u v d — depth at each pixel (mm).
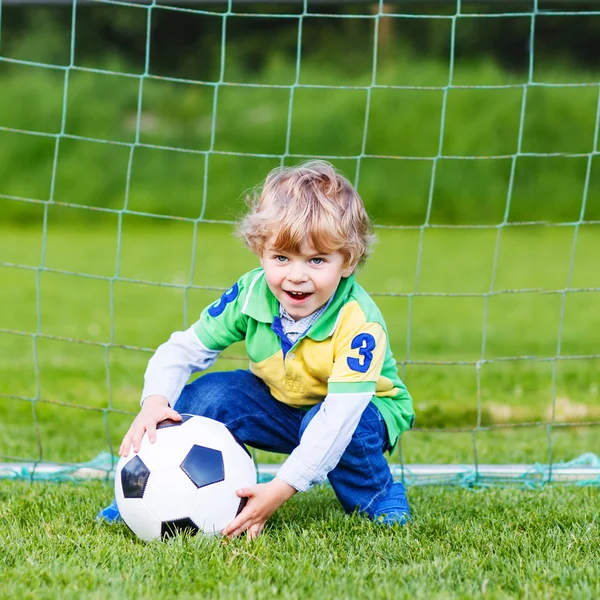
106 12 23531
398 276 12828
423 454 5316
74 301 11102
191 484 3414
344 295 3637
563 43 23047
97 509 4047
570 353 8469
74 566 3203
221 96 20094
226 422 3924
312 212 3398
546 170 18406
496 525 3816
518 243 15930
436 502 4285
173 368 3787
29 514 3939
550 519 3895
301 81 20672
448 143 18609
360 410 3553
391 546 3461
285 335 3670
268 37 24125
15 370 7594
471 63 22406
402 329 9648
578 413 6344
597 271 13141
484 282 12406
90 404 6566
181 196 18609
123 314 10344
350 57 23719
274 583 3066
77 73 20453
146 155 19078
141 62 24016
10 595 2918
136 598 2902
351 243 3492
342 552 3385
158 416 3598
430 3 4891
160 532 3432
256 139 19359
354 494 3871
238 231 3725
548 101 18688
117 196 18641
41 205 18406
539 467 4898
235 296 3811
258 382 3973
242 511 3500
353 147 19016
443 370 7594
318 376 3701
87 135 19328
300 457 3500
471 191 18297
